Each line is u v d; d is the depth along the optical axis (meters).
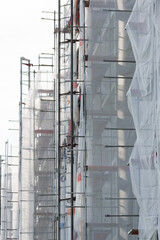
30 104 32.94
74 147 25.50
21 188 32.28
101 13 19.77
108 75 19.22
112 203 18.70
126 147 18.50
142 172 14.91
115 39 19.03
